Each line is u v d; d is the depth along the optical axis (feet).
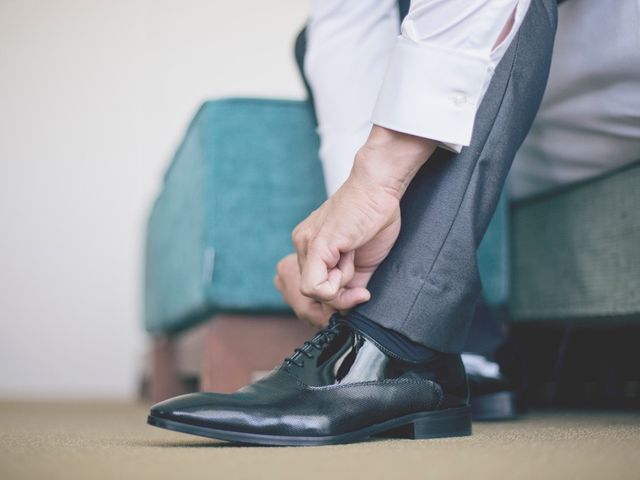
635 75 3.94
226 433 2.73
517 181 5.33
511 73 3.11
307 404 2.84
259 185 5.30
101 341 11.24
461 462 2.21
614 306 4.65
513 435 3.19
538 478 1.93
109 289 11.33
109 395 10.85
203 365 5.48
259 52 12.02
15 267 11.18
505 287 5.32
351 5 4.13
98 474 2.05
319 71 4.13
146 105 11.70
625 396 5.64
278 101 5.35
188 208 5.81
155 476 2.00
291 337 5.36
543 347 5.71
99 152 11.53
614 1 3.96
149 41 11.79
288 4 12.13
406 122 2.85
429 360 3.09
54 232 11.30
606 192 4.68
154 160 11.64
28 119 11.43
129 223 11.47
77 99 11.56
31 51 11.51
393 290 2.99
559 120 4.54
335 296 2.94
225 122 5.29
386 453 2.47
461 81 2.85
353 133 4.02
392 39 4.15
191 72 11.85
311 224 3.11
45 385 11.09
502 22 2.90
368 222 2.89
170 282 6.75
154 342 8.63
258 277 5.25
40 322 11.15
